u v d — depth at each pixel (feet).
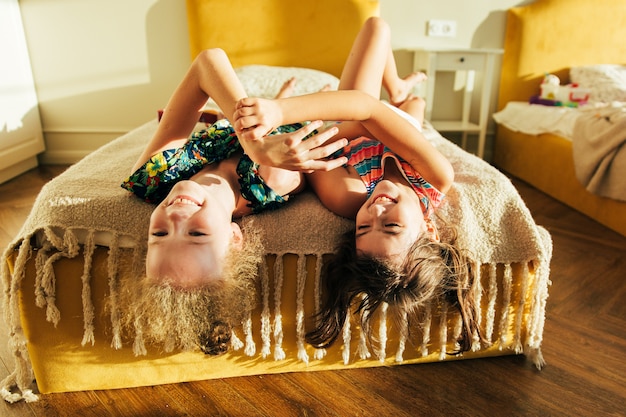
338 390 3.49
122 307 3.16
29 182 8.30
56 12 8.69
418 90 9.03
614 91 8.64
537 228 3.67
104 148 4.75
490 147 10.21
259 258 3.16
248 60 8.91
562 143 7.60
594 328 4.26
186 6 8.66
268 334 3.39
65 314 3.19
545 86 8.94
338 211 3.44
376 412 3.28
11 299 3.10
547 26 9.21
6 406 3.29
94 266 3.17
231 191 3.27
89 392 3.43
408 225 2.98
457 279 3.20
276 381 3.57
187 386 3.51
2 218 6.59
